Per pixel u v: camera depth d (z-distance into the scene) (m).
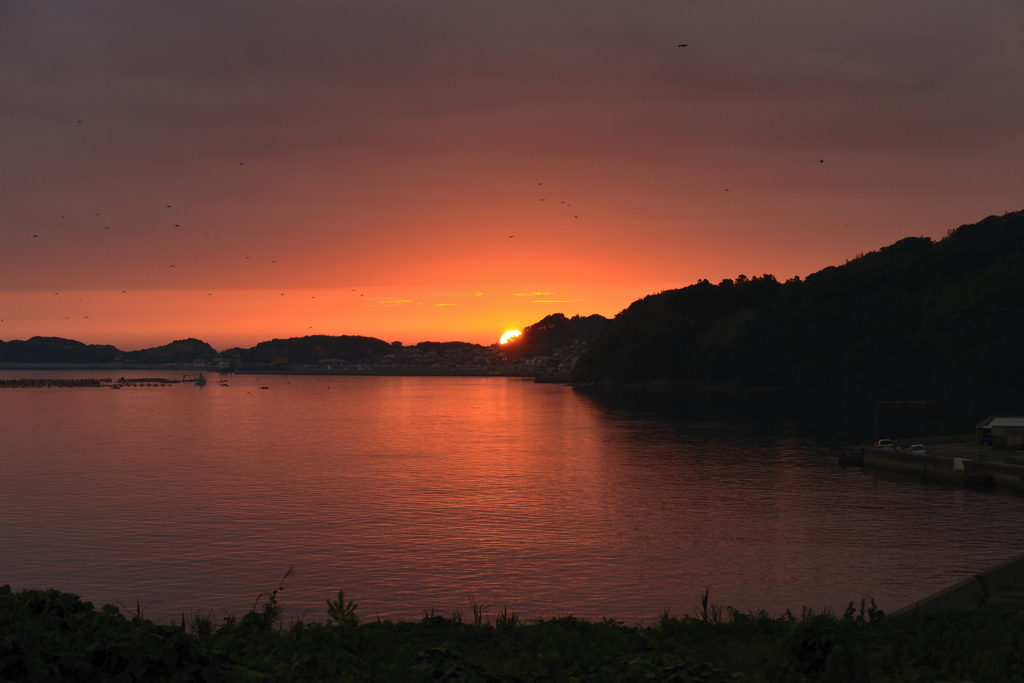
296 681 15.80
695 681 16.50
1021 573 30.06
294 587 47.56
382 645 18.58
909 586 46.66
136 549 57.59
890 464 96.50
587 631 22.08
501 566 52.53
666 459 111.31
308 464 108.50
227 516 70.50
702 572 50.59
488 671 16.86
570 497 80.62
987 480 84.31
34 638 14.80
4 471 100.31
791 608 42.06
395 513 72.12
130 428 170.00
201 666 15.00
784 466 102.88
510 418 198.38
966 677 17.38
